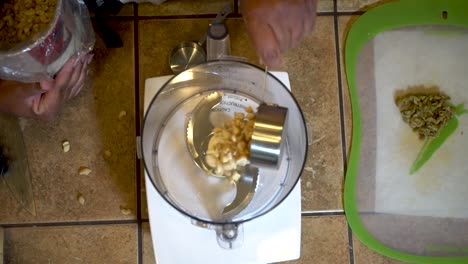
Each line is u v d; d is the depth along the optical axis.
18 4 0.62
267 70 0.72
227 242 0.69
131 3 0.79
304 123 0.68
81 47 0.68
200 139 0.71
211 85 0.73
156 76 0.79
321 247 0.77
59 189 0.77
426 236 0.78
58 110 0.76
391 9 0.80
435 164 0.79
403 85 0.80
